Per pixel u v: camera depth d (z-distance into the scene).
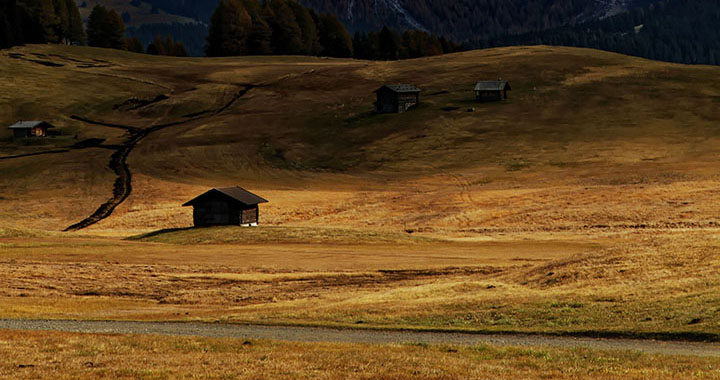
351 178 125.88
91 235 88.31
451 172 123.56
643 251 43.19
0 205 113.44
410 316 34.28
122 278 56.09
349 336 29.64
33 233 81.94
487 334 29.42
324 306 39.53
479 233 85.44
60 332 30.05
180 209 108.56
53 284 53.25
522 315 32.38
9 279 54.06
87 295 50.66
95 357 24.12
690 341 26.44
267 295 49.25
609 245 72.19
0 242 72.25
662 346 25.80
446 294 40.12
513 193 105.62
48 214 108.62
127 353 25.00
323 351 25.16
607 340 27.30
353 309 37.00
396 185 118.62
